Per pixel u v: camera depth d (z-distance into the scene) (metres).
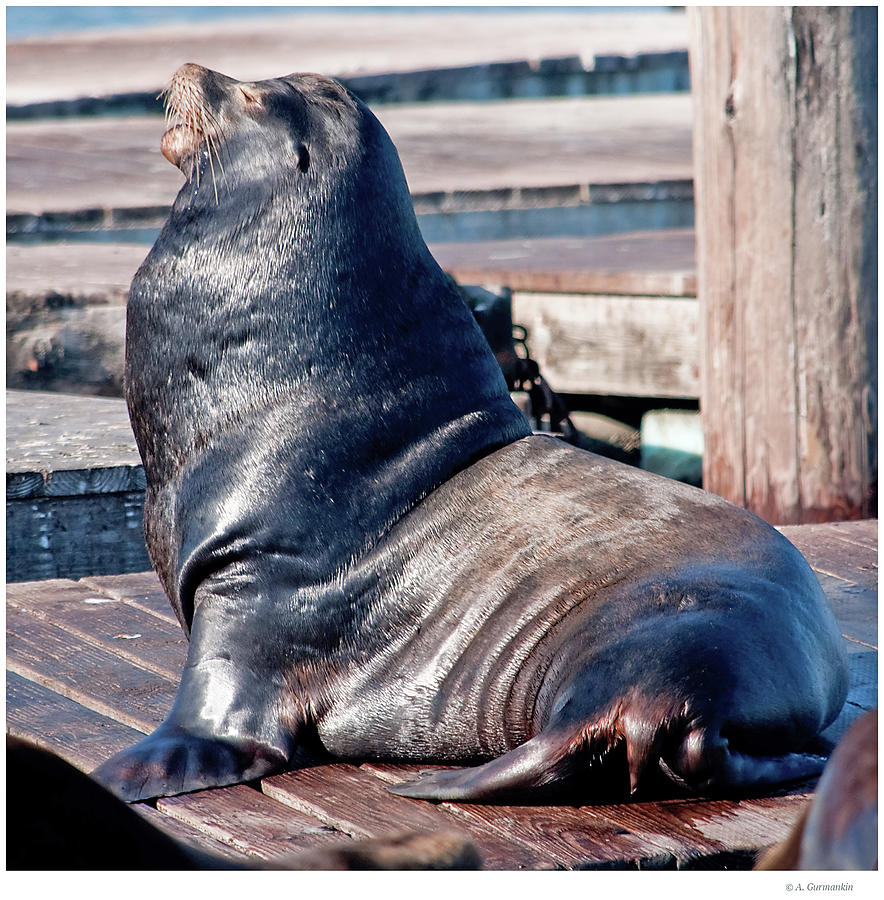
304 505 16.92
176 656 20.44
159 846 9.13
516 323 41.00
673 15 113.12
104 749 17.16
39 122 68.31
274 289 17.28
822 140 26.48
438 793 15.23
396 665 16.81
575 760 14.74
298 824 14.99
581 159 60.88
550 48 82.62
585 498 17.11
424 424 17.39
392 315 17.62
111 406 31.05
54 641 21.16
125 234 50.84
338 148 17.69
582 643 15.45
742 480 28.03
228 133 17.70
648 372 38.28
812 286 26.86
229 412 17.31
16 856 8.41
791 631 15.44
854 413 27.19
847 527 26.70
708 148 27.75
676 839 14.20
